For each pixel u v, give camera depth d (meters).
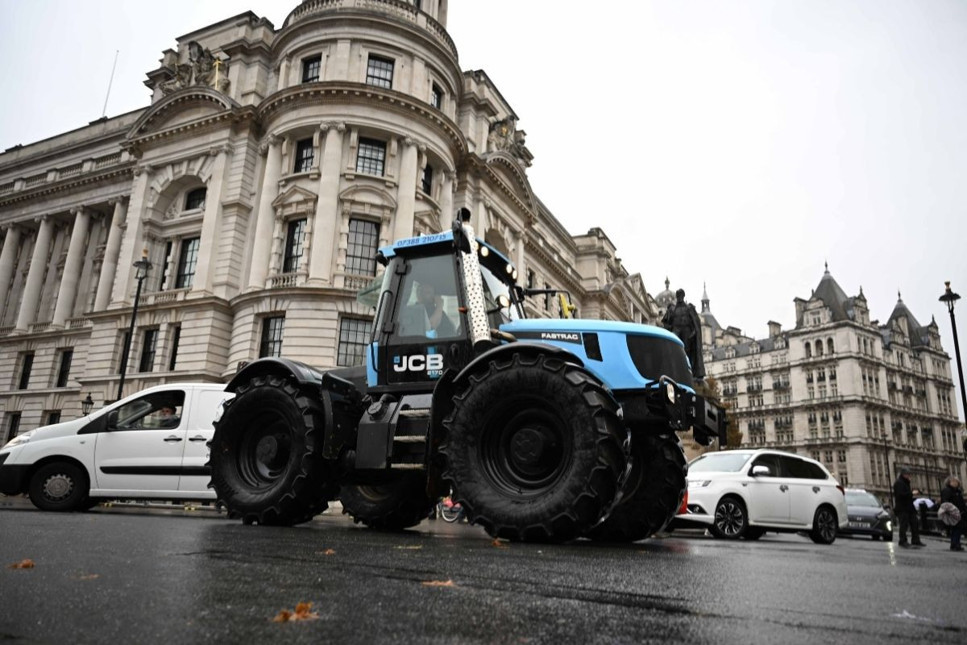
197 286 30.44
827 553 6.46
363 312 27.53
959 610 2.41
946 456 114.88
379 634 1.76
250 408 6.71
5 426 39.03
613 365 6.03
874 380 103.69
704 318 131.38
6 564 2.86
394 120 30.58
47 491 9.61
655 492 6.59
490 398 5.17
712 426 6.52
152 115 34.59
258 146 32.72
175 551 3.48
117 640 1.65
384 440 5.83
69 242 43.00
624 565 3.51
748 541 10.73
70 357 39.69
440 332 6.32
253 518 6.43
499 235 39.78
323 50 31.88
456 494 5.08
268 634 1.74
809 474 13.79
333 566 3.06
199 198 33.72
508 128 41.44
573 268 55.41
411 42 32.69
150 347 31.64
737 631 1.91
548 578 2.87
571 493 4.62
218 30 36.88
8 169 47.12
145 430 9.88
